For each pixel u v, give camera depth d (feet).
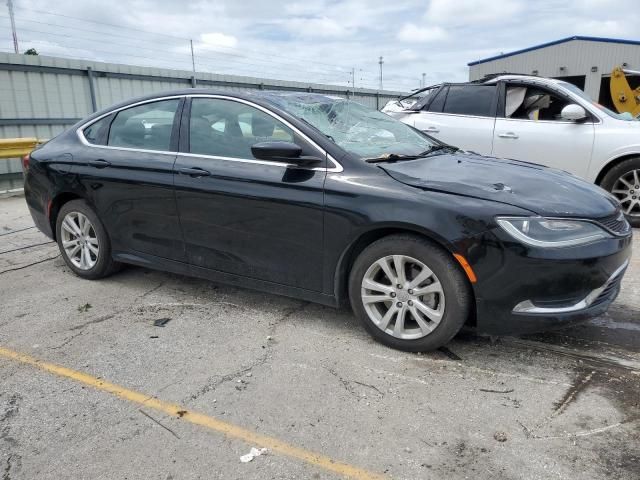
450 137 22.30
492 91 22.03
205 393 9.47
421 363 10.40
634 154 19.40
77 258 15.52
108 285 14.97
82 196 14.60
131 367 10.44
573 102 20.71
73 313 13.10
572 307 9.68
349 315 12.71
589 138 19.95
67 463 7.75
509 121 21.36
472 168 11.70
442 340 10.33
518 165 12.53
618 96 38.37
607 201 10.79
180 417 8.79
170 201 12.91
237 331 11.95
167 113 13.43
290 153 10.80
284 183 11.28
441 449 7.93
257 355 10.83
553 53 97.04
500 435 8.20
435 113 22.97
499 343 11.16
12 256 18.19
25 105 36.01
